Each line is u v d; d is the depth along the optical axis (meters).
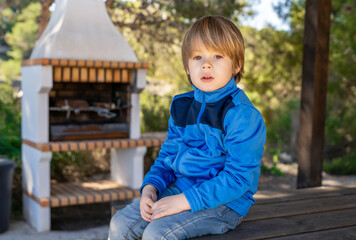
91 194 4.07
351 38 6.42
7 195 3.85
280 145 7.73
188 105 1.91
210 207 1.68
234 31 1.77
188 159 1.79
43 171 3.89
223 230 1.77
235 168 1.66
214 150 1.74
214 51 1.72
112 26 4.24
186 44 1.79
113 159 4.78
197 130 1.80
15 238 3.69
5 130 5.34
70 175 5.21
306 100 3.64
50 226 3.98
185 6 6.14
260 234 1.82
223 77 1.74
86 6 4.14
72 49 3.91
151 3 6.16
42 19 6.28
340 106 7.27
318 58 3.55
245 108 1.70
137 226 1.77
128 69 4.11
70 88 4.26
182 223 1.66
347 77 6.53
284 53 6.66
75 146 3.85
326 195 2.58
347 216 2.13
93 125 4.05
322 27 3.54
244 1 6.52
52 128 3.90
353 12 6.47
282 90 7.88
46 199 3.86
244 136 1.66
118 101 4.21
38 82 3.78
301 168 3.71
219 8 6.30
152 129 6.09
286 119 7.80
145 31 6.35
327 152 7.29
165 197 1.72
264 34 6.74
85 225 4.15
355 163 6.70
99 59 4.02
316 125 3.62
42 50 4.04
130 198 4.22
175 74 6.99
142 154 4.25
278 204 2.35
